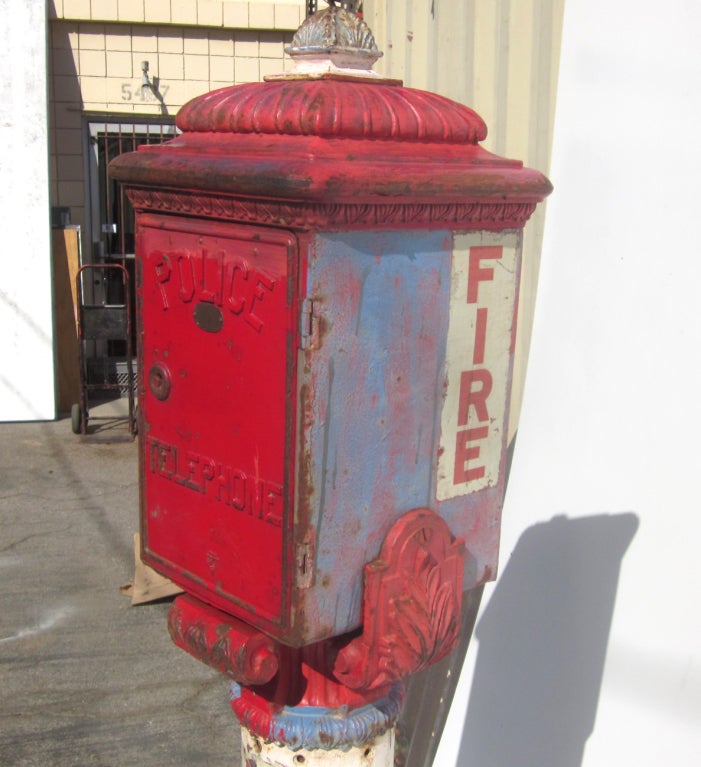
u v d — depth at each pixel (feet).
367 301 4.56
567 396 7.58
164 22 26.27
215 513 5.02
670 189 6.81
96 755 11.39
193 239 4.90
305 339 4.37
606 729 6.75
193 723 12.10
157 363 5.26
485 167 4.91
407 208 4.55
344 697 5.54
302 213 4.25
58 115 26.86
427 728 9.34
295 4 26.58
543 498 7.70
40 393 25.49
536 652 7.54
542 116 8.76
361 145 4.56
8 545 17.63
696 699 6.15
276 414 4.56
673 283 6.72
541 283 7.97
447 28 10.65
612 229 7.27
